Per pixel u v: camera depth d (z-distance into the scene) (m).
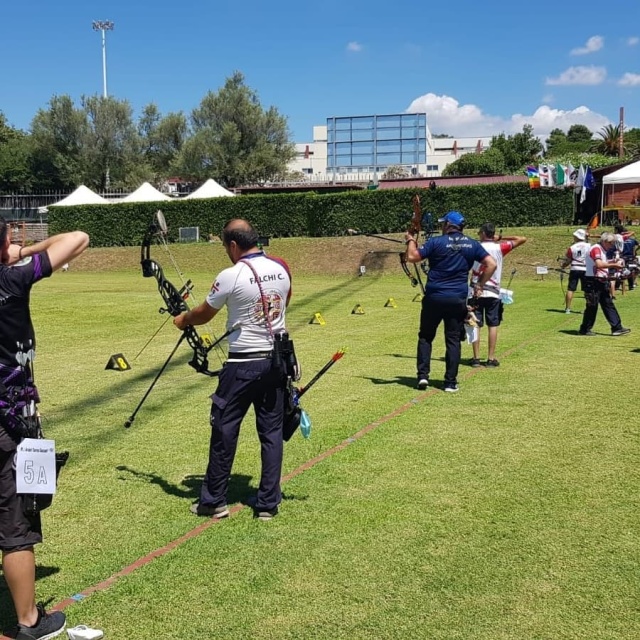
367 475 5.49
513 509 4.82
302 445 6.26
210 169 65.12
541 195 31.69
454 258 7.91
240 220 4.77
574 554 4.17
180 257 33.56
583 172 31.20
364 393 8.15
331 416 7.18
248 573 3.98
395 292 21.45
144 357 10.81
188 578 3.93
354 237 31.69
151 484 5.42
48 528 4.63
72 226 38.56
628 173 30.73
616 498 4.99
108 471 5.72
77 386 8.83
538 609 3.59
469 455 5.93
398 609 3.60
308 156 99.44
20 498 3.31
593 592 3.75
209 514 4.79
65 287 23.72
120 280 27.52
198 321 4.79
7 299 3.19
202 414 7.46
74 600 3.72
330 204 34.00
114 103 65.19
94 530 4.59
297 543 4.35
